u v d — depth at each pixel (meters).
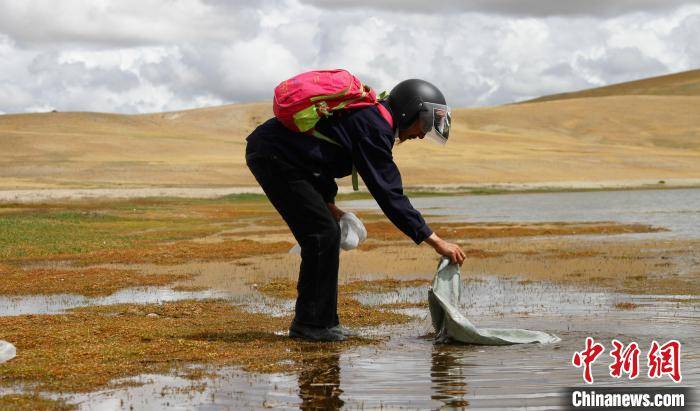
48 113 104.88
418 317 6.96
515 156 75.88
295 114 5.32
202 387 4.42
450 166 66.62
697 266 10.74
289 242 16.25
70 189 43.44
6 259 13.21
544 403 4.09
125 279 10.11
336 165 5.55
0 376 4.67
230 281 9.91
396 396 4.22
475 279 9.71
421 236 5.52
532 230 18.69
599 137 108.25
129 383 4.51
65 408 3.99
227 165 61.91
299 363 5.04
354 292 8.74
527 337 5.76
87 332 6.13
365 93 5.41
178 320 6.87
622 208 30.56
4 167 60.16
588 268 10.74
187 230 20.83
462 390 4.34
